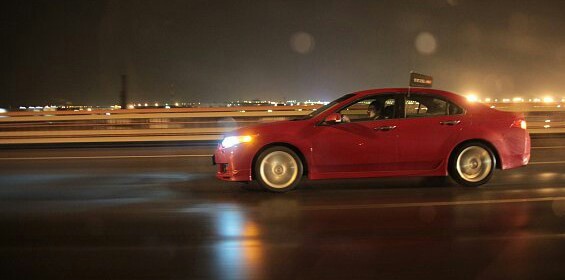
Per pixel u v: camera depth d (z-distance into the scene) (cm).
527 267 484
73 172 1053
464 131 820
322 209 705
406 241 562
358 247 545
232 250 542
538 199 747
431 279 458
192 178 962
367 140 805
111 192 839
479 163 830
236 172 806
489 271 475
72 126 1648
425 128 816
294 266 493
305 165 812
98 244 567
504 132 828
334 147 802
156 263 506
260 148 804
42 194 827
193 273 479
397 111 825
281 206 725
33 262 514
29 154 1390
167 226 633
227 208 719
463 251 528
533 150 1316
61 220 667
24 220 670
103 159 1255
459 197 763
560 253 520
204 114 1678
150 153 1368
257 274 475
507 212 675
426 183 872
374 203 734
